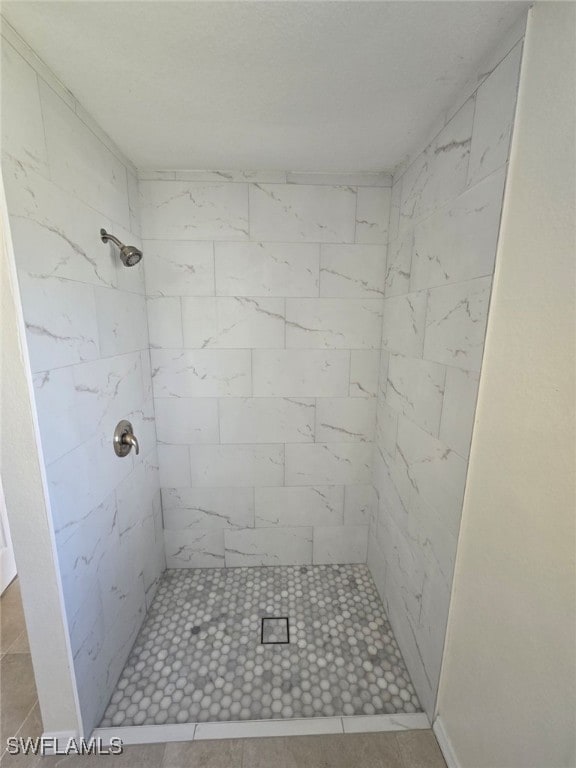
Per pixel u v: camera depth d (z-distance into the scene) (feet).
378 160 4.17
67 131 2.89
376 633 4.58
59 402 2.77
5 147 2.21
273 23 2.24
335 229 4.67
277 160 4.19
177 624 4.70
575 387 1.79
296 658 4.23
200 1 2.08
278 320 4.88
